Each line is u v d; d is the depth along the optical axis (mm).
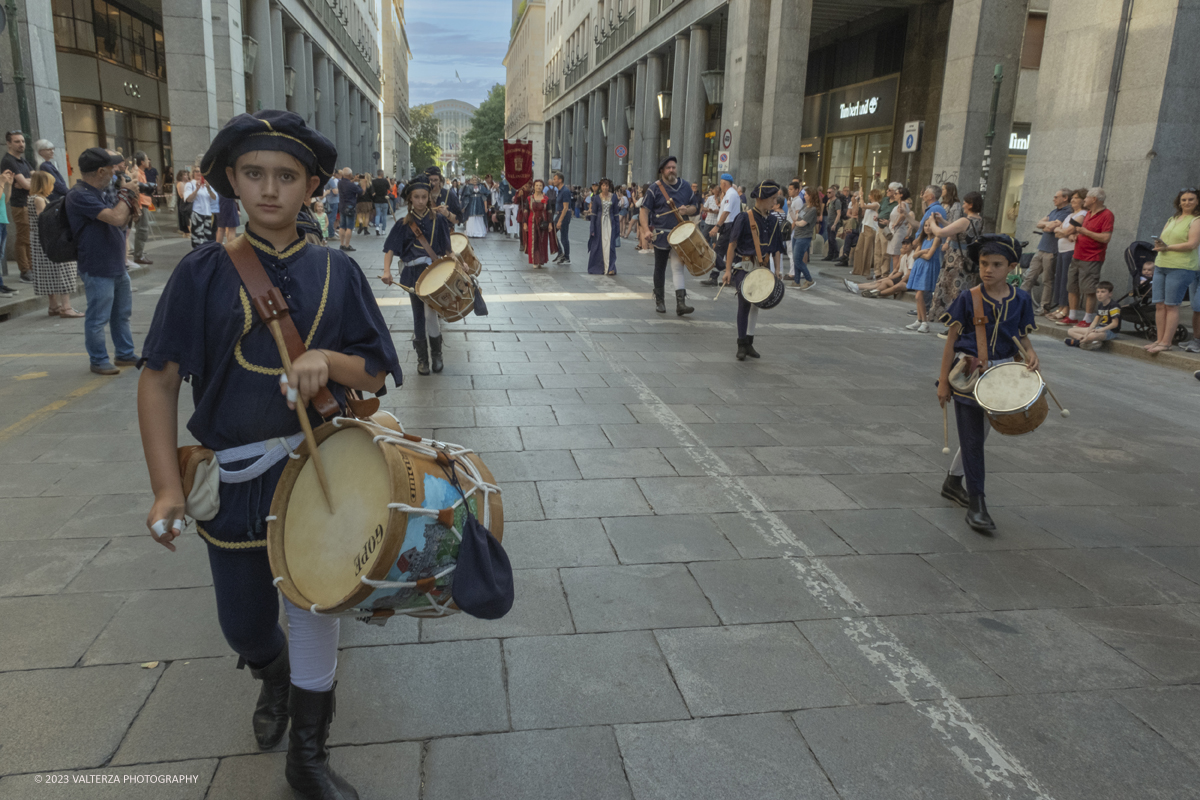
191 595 3375
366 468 1895
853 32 28141
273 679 2398
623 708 2775
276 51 29656
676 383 7402
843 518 4500
